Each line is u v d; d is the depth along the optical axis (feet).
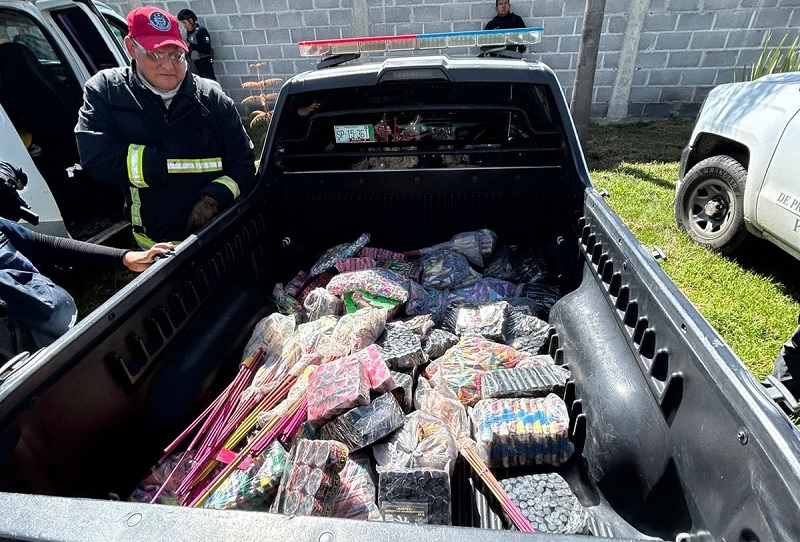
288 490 3.86
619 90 24.84
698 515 3.55
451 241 8.63
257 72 26.99
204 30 24.71
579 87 17.33
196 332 5.99
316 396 5.10
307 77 7.74
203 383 5.67
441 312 7.60
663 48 23.45
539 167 8.11
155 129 7.49
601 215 6.31
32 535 2.44
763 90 10.67
